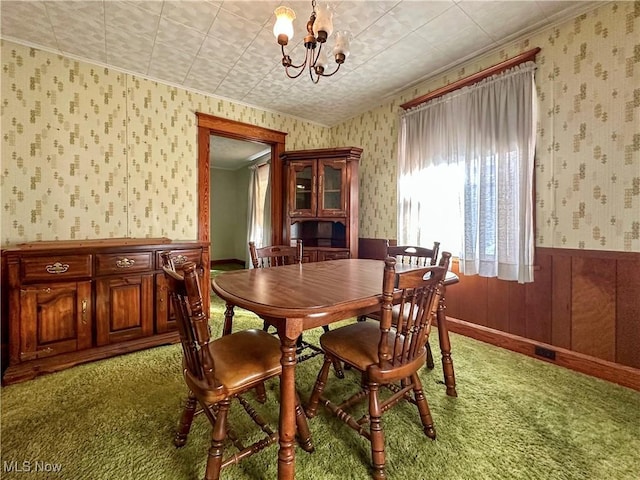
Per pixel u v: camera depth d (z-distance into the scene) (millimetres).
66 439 1331
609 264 1858
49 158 2338
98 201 2557
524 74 2186
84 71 2473
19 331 1835
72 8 1880
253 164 6070
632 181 1772
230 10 1917
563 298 2055
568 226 2023
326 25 1447
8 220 2201
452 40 2252
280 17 1451
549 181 2105
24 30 2096
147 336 2287
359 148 3352
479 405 1596
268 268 1966
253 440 1343
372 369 1187
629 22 1764
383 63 2568
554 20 2023
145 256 2285
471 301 2562
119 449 1277
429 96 2805
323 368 1474
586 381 1830
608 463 1213
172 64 2566
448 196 2678
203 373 1044
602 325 1888
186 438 1313
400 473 1171
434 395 1691
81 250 2021
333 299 1177
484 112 2391
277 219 3750
